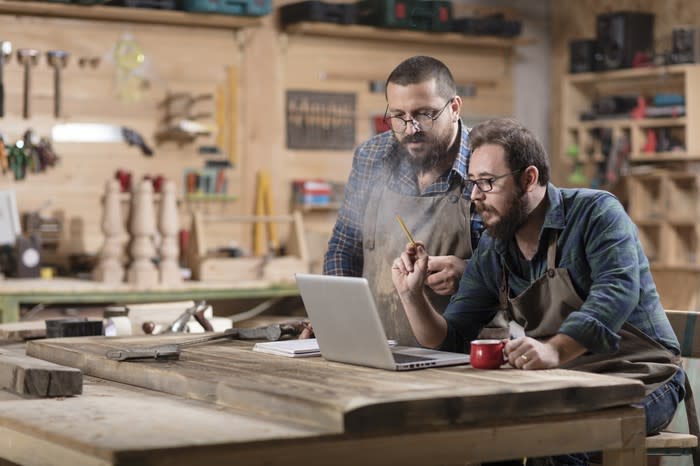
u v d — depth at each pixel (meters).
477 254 3.54
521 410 2.66
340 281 3.01
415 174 4.19
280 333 3.88
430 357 3.17
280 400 2.62
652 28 8.82
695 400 3.85
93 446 2.32
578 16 9.44
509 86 9.47
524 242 3.38
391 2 8.35
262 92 8.43
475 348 3.02
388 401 2.49
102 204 7.54
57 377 3.01
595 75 8.93
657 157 8.44
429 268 3.86
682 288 8.35
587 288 3.29
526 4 9.55
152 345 3.69
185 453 2.31
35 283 6.98
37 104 7.61
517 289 3.45
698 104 8.24
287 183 8.55
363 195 4.36
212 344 3.75
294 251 7.64
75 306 7.27
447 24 8.64
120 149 7.90
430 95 3.96
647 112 8.50
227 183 8.31
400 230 4.20
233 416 2.67
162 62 8.02
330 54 8.67
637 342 3.33
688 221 8.23
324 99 8.65
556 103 9.60
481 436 2.62
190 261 7.42
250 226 8.41
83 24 7.73
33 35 7.57
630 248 3.19
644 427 2.86
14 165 7.53
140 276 7.00
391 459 2.51
